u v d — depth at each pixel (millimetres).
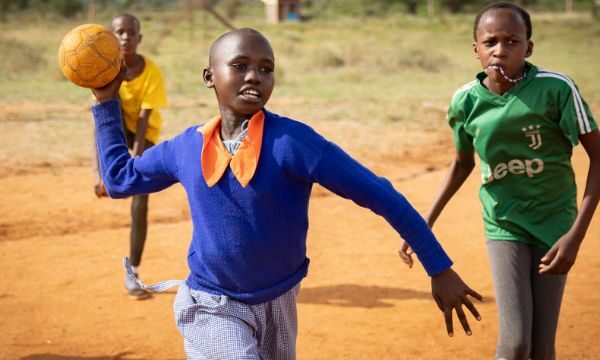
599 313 6422
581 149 13992
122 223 9742
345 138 15750
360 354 5742
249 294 3271
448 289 3076
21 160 13445
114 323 6438
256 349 3184
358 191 3049
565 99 3869
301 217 3219
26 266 8008
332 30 51031
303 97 22062
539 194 4066
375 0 81375
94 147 6285
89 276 7684
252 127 3135
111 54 3420
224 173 3137
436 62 31312
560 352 5684
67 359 5695
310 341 5992
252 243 3168
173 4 66750
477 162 13414
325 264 8000
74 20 60812
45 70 28328
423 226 3062
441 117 18625
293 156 3078
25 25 53938
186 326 3309
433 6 75750
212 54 3240
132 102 6625
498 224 4160
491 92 4027
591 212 3742
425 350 5797
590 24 51719
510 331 3949
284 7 66938
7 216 9984
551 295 4047
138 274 7098
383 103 20891
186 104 20234
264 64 3168
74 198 10953
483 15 4020
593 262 7828
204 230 3229
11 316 6578
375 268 7844
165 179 3367
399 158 13852
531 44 4086
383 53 32188
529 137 3988
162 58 32438
